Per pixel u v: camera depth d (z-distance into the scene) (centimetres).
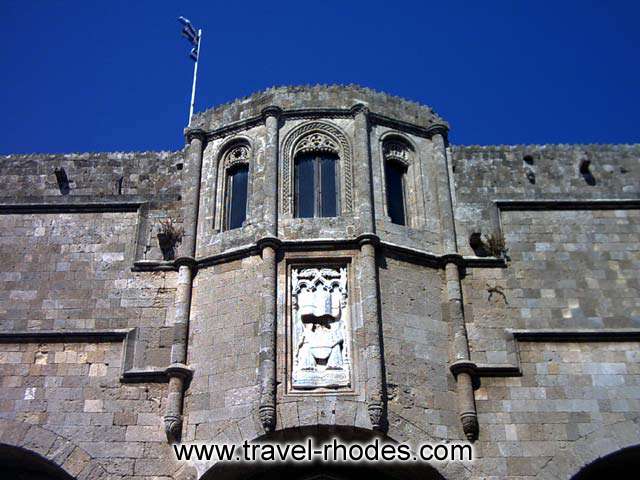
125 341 2516
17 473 2509
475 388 2430
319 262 2484
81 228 2772
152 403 2420
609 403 2423
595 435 2369
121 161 2953
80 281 2664
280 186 2625
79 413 2414
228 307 2473
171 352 2472
